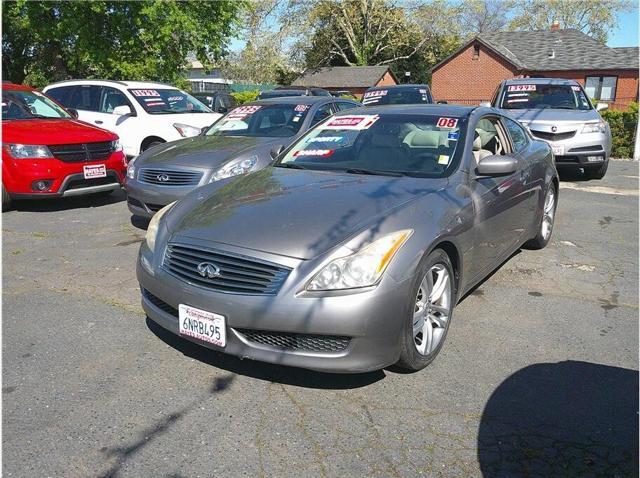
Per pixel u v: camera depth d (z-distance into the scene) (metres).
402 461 2.62
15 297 4.52
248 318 2.97
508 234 4.67
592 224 7.19
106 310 4.27
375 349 2.98
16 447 2.67
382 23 45.41
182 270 3.26
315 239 3.08
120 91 10.45
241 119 7.71
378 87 15.95
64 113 8.77
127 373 3.35
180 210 3.76
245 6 20.55
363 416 2.96
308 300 2.91
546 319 4.23
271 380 3.29
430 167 4.08
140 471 2.53
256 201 3.59
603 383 3.33
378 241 3.07
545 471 2.56
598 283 5.04
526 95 11.01
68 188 7.46
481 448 2.72
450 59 40.78
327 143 4.63
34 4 16.70
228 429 2.83
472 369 3.46
